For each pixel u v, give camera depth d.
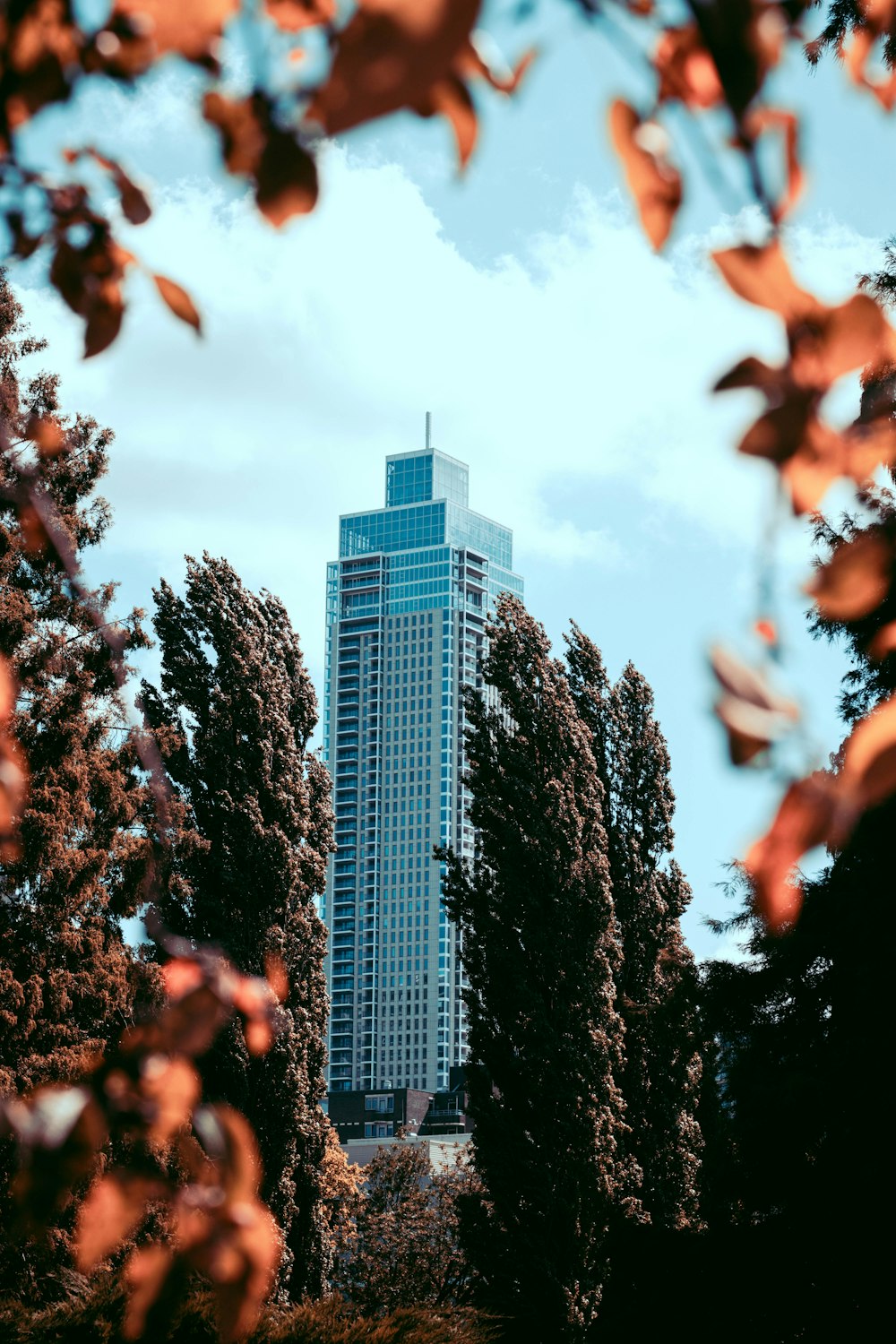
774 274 1.10
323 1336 14.00
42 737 20.20
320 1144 25.86
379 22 0.89
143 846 22.06
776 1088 14.62
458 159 1.14
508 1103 25.20
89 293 1.67
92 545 22.05
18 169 1.59
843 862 14.01
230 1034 24.77
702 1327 14.46
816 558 10.66
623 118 1.14
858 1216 13.70
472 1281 24.78
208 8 1.18
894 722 1.04
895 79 1.47
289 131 1.18
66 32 1.34
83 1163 1.32
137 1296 1.32
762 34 1.07
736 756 1.07
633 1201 24.30
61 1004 19.45
